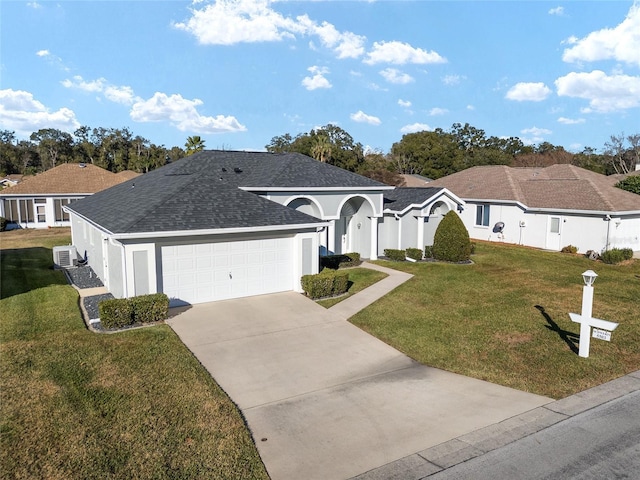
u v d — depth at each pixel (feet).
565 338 39.47
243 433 23.94
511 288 57.36
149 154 279.28
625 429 24.98
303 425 25.34
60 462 21.07
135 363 32.50
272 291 53.88
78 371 30.96
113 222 49.37
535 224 93.81
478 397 28.89
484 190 105.70
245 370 32.78
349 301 50.78
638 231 88.28
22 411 25.53
